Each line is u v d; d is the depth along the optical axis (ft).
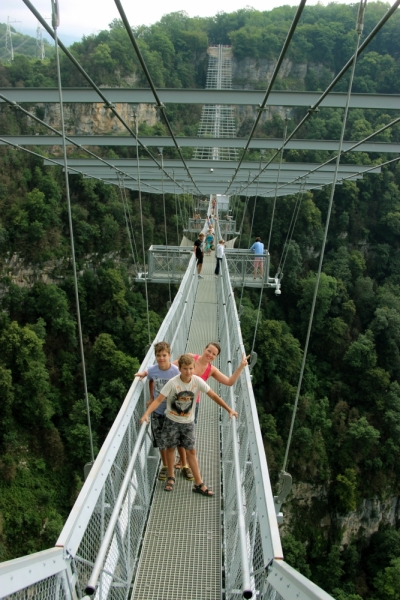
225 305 23.47
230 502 11.28
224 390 16.79
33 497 64.18
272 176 50.37
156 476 13.38
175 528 11.51
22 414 70.38
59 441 70.59
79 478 67.46
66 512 65.41
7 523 59.93
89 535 8.21
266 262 49.21
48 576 6.04
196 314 30.71
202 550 10.92
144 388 12.79
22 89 25.20
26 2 10.34
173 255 50.93
